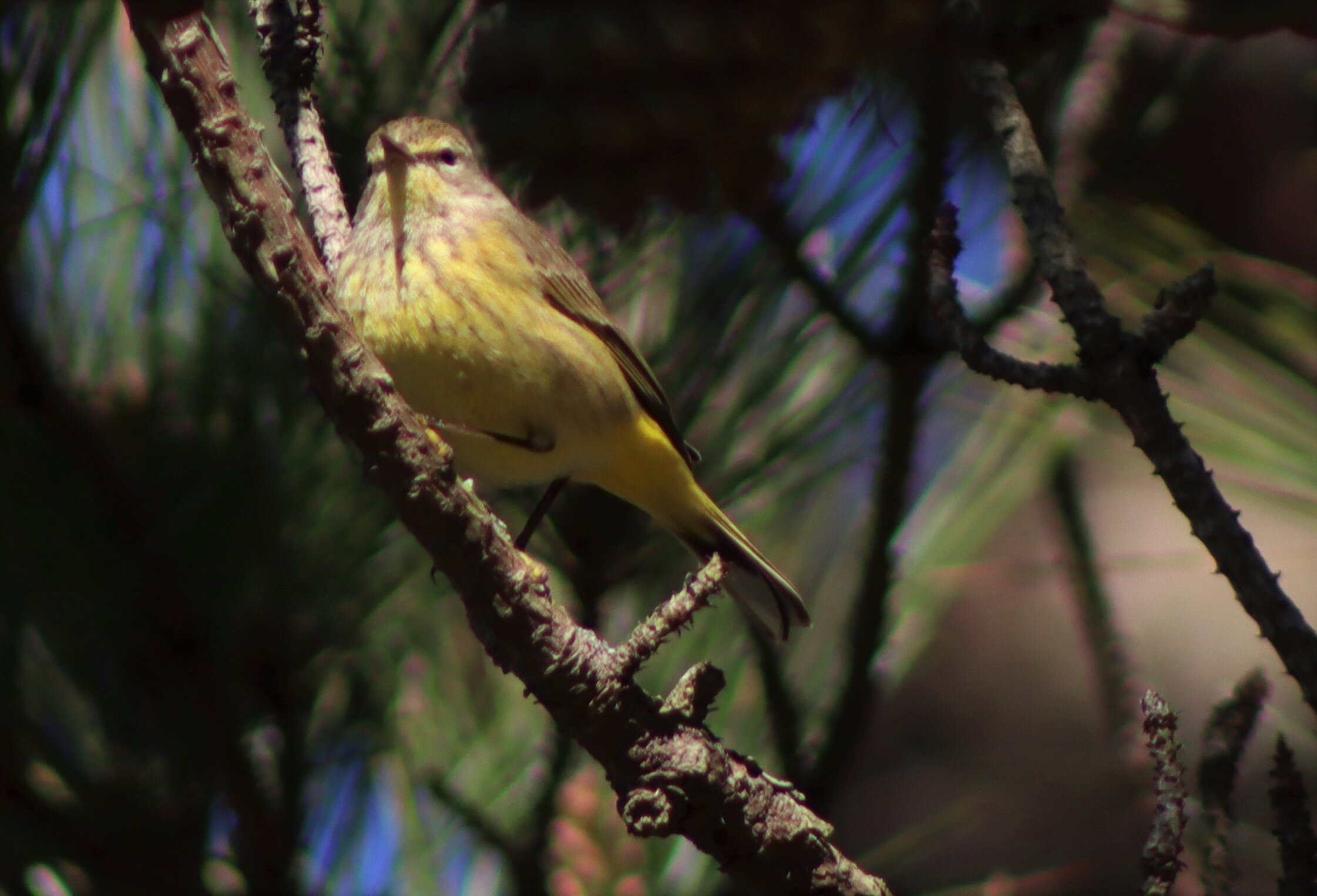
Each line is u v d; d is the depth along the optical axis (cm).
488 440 712
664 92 400
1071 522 761
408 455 444
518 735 738
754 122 404
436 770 692
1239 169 1111
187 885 643
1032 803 1309
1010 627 1432
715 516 729
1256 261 704
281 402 662
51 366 630
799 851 465
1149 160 732
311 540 670
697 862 703
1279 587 411
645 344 721
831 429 722
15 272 622
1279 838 420
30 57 575
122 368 653
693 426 723
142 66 652
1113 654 721
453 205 699
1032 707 1388
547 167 424
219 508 654
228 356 657
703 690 468
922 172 626
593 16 391
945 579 772
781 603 737
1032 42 464
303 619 668
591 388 700
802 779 678
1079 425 769
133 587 630
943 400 762
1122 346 432
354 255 697
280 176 423
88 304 652
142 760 664
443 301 688
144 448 643
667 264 716
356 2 634
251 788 644
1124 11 423
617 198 428
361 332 696
